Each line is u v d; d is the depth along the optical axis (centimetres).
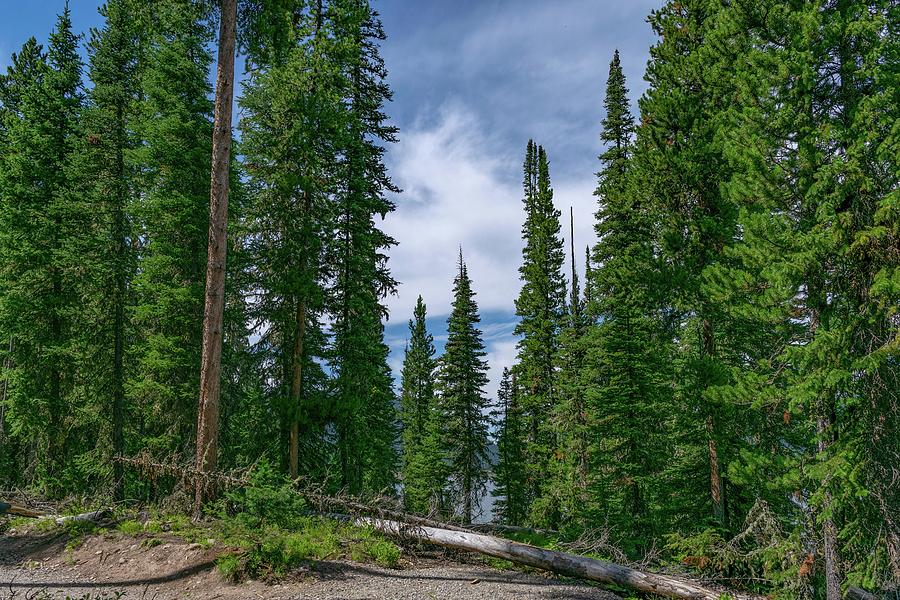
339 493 1248
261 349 1667
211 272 1145
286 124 1636
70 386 2027
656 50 1702
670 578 1007
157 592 802
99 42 2169
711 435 1423
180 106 1717
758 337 1474
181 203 1677
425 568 1041
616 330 1816
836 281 977
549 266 3219
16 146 2062
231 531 973
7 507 1205
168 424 1703
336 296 1842
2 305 1916
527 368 3106
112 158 1939
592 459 1894
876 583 898
